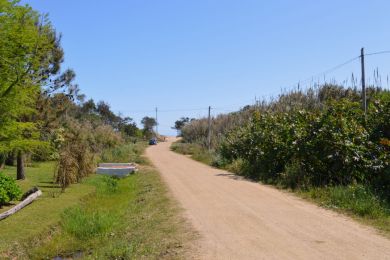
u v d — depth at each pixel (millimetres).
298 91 28625
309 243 7766
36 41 11523
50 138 22406
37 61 11633
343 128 14188
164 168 27047
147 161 33531
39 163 27062
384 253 7043
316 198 12734
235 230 8953
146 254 7594
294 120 18188
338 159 13867
